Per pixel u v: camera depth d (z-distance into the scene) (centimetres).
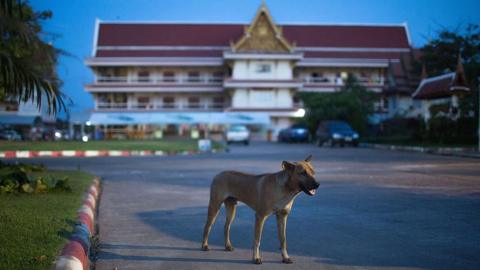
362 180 1459
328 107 4434
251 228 851
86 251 643
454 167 1784
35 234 663
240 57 5650
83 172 1633
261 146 3947
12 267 518
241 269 602
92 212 928
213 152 3122
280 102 5825
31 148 2962
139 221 923
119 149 3045
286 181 589
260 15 5694
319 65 5966
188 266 619
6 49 1369
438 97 3447
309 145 4038
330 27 6388
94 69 6066
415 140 3541
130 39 6159
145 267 619
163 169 1947
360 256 654
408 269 593
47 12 1639
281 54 5662
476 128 3005
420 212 944
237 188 650
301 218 923
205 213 998
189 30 6284
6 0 1023
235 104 5797
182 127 6075
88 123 5238
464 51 4053
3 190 1059
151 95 6200
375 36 6303
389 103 5991
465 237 744
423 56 4406
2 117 4853
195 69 6144
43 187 1085
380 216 920
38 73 1294
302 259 645
